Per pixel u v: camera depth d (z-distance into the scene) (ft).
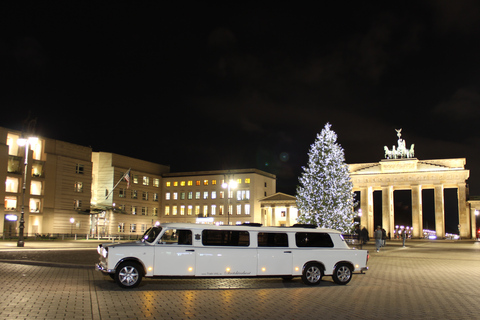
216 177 319.06
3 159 214.90
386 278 62.03
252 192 305.32
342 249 56.18
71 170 255.91
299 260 54.29
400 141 290.76
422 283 56.80
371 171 286.87
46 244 149.38
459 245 173.17
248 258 52.42
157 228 52.11
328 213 132.36
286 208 298.56
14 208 220.02
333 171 134.62
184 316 35.29
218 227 52.95
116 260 48.75
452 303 42.50
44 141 241.35
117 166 291.58
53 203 242.37
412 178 279.08
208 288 51.24
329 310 38.78
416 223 274.16
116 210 286.46
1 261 77.41
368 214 283.18
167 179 335.88
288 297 45.52
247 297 45.19
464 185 268.82
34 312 35.32
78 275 60.23
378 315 36.83
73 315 34.47
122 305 39.14
